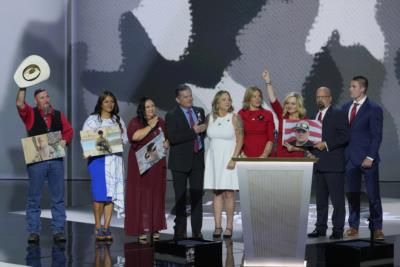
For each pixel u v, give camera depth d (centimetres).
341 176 2480
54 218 2512
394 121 4456
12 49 4834
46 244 2444
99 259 2167
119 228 2822
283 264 1655
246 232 1661
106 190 2439
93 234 2670
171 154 2536
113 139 2411
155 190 2447
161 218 2459
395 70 4431
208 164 2561
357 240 2194
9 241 2506
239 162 1653
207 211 3375
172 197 4016
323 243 2389
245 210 1659
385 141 4478
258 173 1648
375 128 2467
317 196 2558
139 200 2433
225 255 2236
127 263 2103
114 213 3231
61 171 2498
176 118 2497
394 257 2147
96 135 2406
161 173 2461
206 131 2570
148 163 2406
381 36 4434
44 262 2128
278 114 2542
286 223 1648
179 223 2548
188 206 3459
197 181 2539
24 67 2436
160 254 2239
